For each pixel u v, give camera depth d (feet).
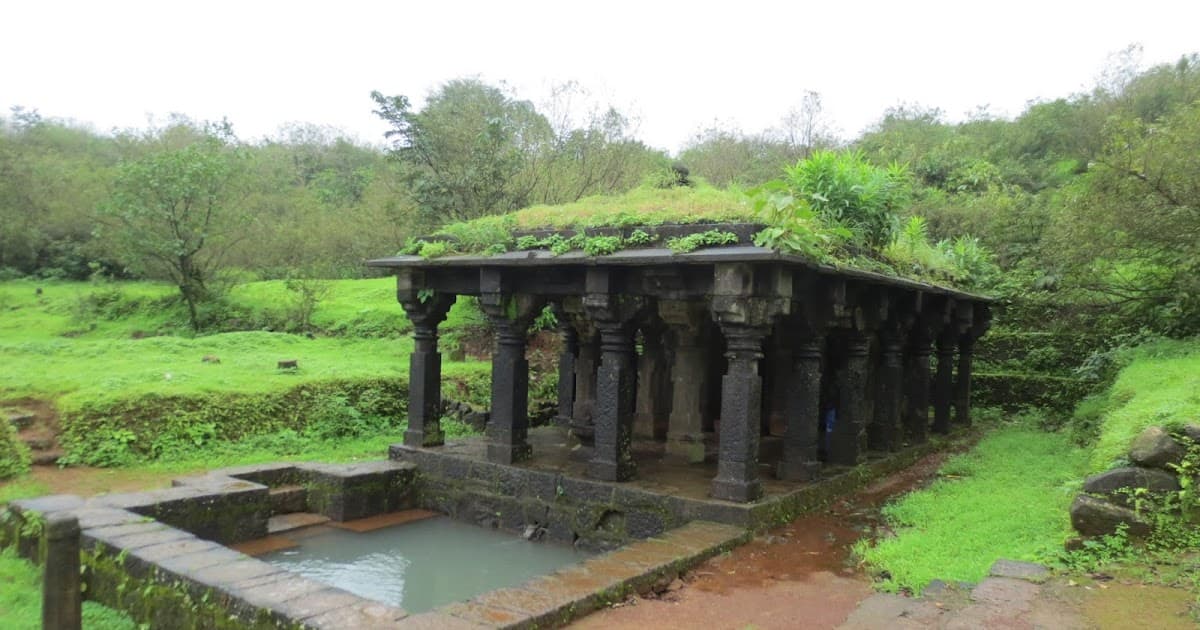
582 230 27.55
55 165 105.91
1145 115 90.84
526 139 71.41
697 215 25.41
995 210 67.36
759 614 17.29
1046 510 23.59
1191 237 36.47
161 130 96.27
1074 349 56.70
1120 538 18.17
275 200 93.61
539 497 29.07
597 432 28.32
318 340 63.82
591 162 71.31
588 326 38.40
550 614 16.15
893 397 35.96
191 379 41.93
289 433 40.34
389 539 28.81
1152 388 27.12
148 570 18.69
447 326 66.39
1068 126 102.22
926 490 29.30
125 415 36.45
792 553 22.00
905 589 18.47
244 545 27.14
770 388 41.37
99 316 74.90
